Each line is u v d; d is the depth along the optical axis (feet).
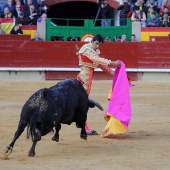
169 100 72.59
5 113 60.13
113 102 47.98
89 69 47.73
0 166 35.81
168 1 109.81
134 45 98.12
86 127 48.83
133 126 53.47
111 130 47.09
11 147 37.76
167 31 100.48
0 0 108.88
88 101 43.24
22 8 101.40
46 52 97.91
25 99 71.72
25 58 97.66
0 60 97.40
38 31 99.30
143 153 40.68
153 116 59.67
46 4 104.63
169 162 37.60
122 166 36.27
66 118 40.86
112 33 100.42
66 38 99.81
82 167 35.78
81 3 122.21
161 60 98.58
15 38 97.40
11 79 97.81
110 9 109.60
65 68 98.07
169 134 49.37
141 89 85.05
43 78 98.32
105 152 41.04
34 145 38.68
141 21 102.83
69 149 42.04
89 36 99.50
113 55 97.91
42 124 37.88
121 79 48.11
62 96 39.55
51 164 36.55
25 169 35.01
